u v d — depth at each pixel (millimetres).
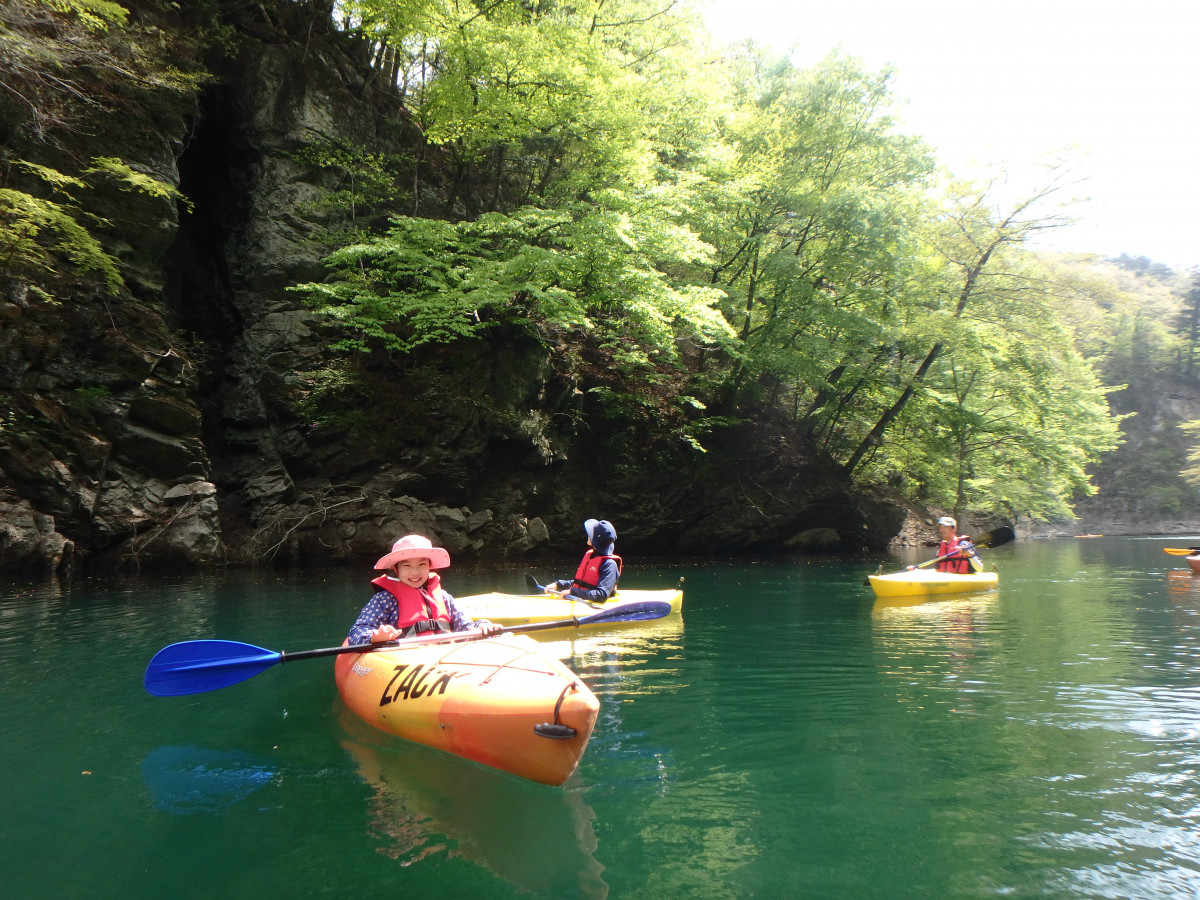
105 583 9625
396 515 13352
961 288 19000
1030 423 20812
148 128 11586
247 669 3801
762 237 17109
